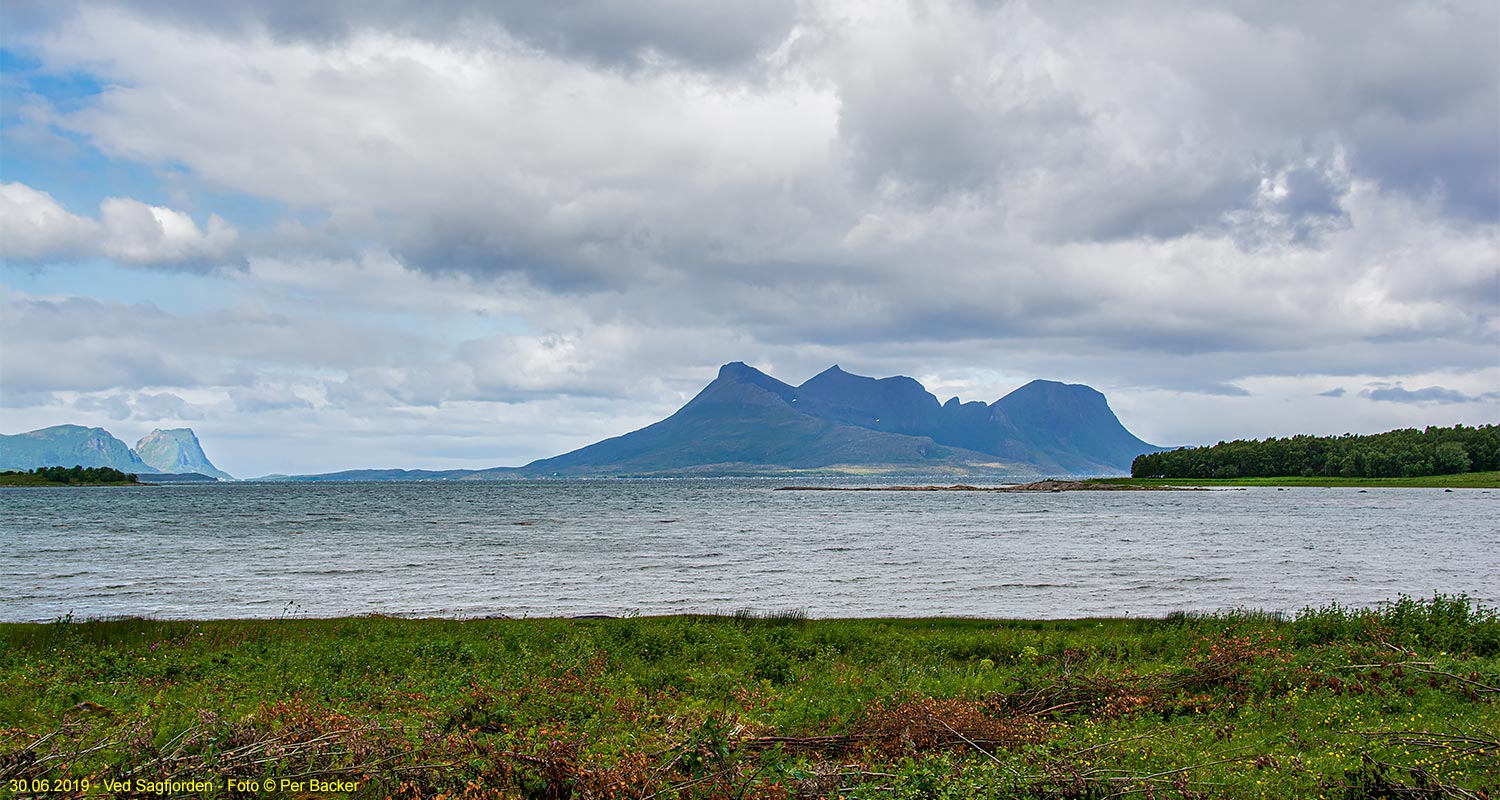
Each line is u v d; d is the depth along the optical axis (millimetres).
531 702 14078
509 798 10414
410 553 60062
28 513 120250
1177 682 16516
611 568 50406
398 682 16891
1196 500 150125
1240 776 11031
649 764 10977
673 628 22969
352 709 14000
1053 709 15234
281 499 179000
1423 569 48562
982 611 34562
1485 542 66062
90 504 152875
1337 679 16219
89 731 11844
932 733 12828
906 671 18750
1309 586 41656
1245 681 16359
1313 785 10797
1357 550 60062
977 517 107562
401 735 11719
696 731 11359
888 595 39094
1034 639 22922
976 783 10727
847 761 11844
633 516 112500
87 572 48844
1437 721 13477
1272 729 13703
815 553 59562
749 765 10953
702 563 53312
